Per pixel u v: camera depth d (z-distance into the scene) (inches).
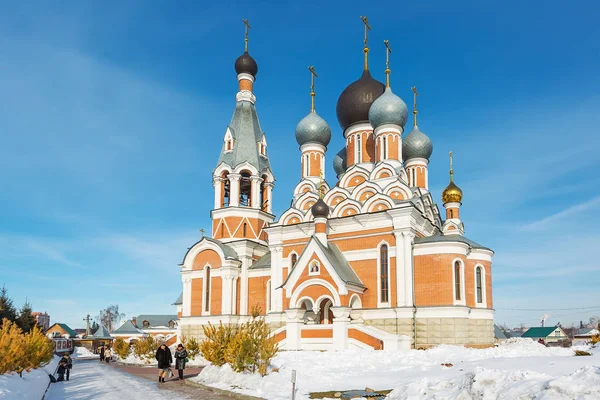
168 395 771.4
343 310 1346.0
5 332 965.8
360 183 1676.9
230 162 1940.2
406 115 1763.0
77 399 750.5
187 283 1888.5
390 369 876.6
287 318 1427.2
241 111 2036.2
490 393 472.4
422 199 1667.1
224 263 1792.6
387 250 1477.6
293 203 1807.3
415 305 1413.6
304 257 1445.6
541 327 3444.9
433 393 544.7
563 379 426.6
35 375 996.6
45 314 4726.9
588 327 4864.7
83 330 6077.8
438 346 1212.5
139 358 1713.8
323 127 1950.1
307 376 820.6
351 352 1117.7
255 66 2111.2
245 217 1898.4
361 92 1861.5
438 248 1414.9
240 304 1795.0
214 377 898.7
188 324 1843.0
